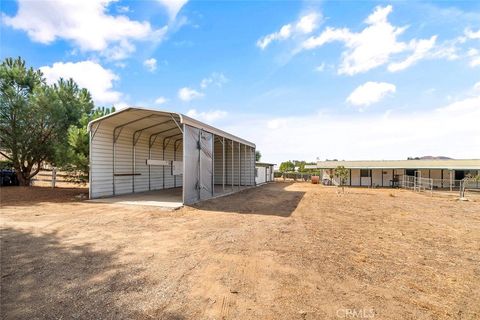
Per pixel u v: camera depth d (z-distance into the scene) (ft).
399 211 31.65
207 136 37.73
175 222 21.88
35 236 16.57
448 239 18.31
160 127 43.47
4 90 36.37
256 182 77.92
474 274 11.87
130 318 7.64
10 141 37.88
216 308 8.34
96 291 9.36
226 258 13.28
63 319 7.50
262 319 7.74
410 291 9.98
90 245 14.97
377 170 86.89
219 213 26.66
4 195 34.17
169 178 56.29
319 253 14.40
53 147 38.11
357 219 25.49
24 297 8.80
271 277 10.98
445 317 8.14
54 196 35.91
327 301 8.98
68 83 43.73
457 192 65.51
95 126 35.45
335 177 88.63
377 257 14.02
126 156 42.57
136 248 14.62
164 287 9.82
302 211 29.55
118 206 28.86
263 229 19.92
